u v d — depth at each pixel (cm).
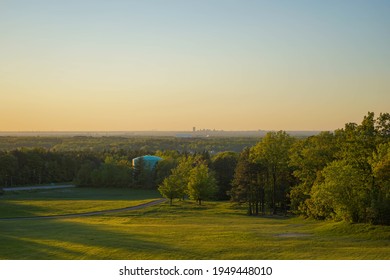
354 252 3766
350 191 5459
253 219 7494
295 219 7100
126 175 15862
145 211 8988
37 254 4072
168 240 4653
